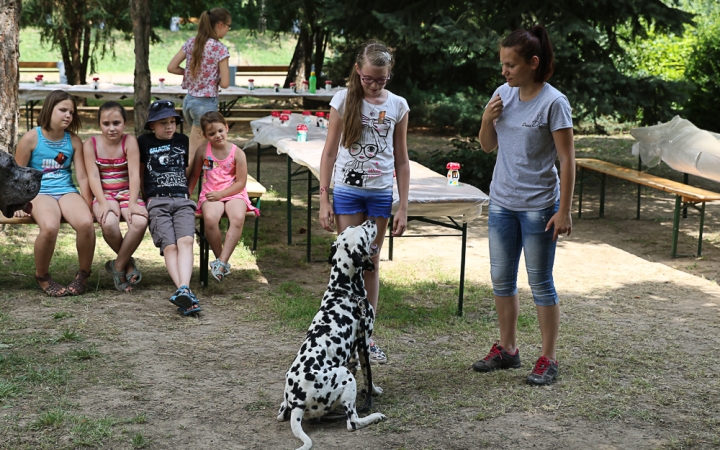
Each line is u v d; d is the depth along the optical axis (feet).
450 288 20.71
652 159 30.99
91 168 18.93
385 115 14.07
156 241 18.71
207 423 12.06
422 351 15.78
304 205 31.89
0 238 23.86
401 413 12.52
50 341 15.43
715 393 13.71
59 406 12.44
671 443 11.62
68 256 21.99
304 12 57.52
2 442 11.07
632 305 19.45
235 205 19.66
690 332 17.31
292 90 45.50
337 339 11.79
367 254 12.39
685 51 57.93
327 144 14.38
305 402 11.25
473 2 39.58
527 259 13.97
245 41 111.45
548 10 38.99
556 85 39.37
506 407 12.92
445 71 47.65
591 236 27.91
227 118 48.60
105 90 42.34
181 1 66.28
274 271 21.94
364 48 13.78
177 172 19.49
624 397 13.44
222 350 15.44
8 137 23.30
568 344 16.31
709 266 23.65
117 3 58.49
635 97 39.29
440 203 17.37
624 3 37.68
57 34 58.39
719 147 27.22
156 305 18.22
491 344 16.33
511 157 13.79
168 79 86.22
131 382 13.58
